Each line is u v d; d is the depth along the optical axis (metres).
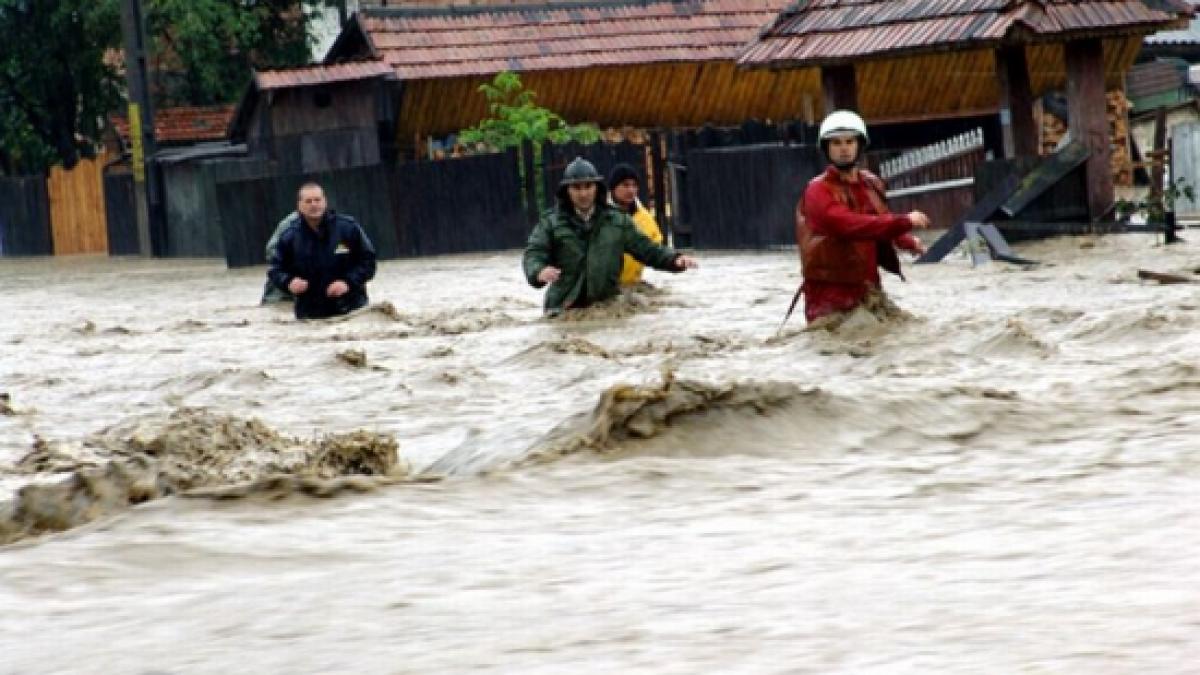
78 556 10.84
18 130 129.12
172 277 78.75
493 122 89.50
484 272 66.12
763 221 70.94
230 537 11.30
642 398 14.69
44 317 52.28
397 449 17.47
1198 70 102.56
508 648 8.02
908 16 60.78
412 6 100.50
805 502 12.23
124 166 118.12
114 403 27.59
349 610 9.11
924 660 7.21
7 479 18.92
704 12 100.56
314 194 43.06
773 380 15.27
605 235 38.53
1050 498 11.80
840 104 63.69
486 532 11.47
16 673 8.25
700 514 11.94
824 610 8.45
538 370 27.84
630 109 99.00
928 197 74.44
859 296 29.59
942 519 11.17
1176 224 56.88
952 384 18.25
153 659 8.30
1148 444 14.29
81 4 123.50
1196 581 8.44
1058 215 55.47
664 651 7.75
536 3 99.31
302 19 129.12
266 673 7.90
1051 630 7.57
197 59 123.62
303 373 29.31
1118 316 26.70
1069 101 56.00
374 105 96.62
